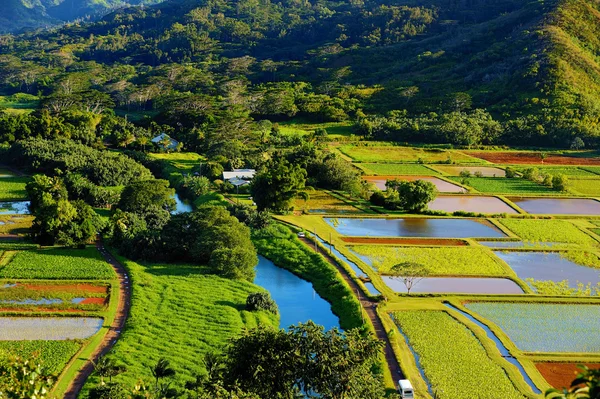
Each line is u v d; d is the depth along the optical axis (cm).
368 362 3809
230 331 6197
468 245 9338
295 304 7362
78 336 6081
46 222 9038
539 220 10975
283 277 8362
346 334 3959
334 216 11038
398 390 5034
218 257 8081
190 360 5525
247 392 3525
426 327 6312
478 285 7694
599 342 6072
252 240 9662
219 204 11725
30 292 7119
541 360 5612
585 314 6812
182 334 6094
